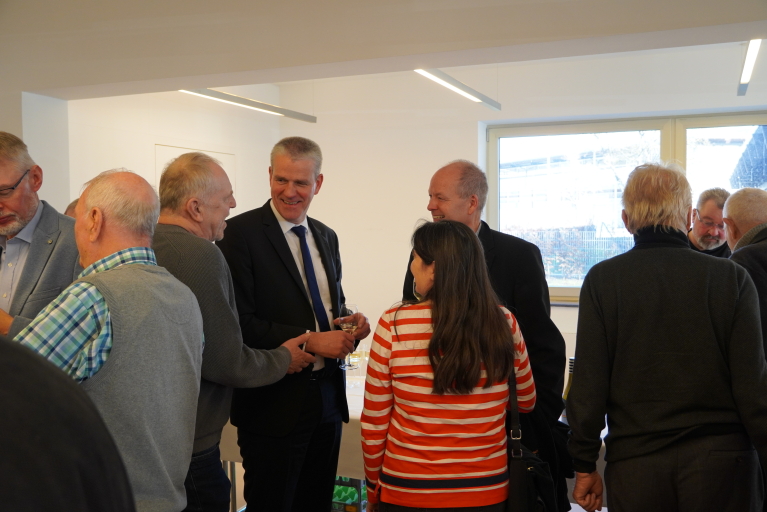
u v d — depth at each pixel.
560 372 2.04
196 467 1.75
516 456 1.60
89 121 4.85
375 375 1.61
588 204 6.36
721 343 1.57
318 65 3.11
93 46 3.44
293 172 2.28
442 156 6.56
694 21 2.52
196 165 1.89
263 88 6.83
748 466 1.56
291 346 2.06
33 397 0.31
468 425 1.55
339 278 2.63
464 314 1.52
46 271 1.86
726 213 2.45
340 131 6.90
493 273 2.08
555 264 6.50
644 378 1.60
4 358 0.31
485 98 5.35
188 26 3.28
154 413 1.30
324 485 2.39
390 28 2.96
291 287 2.28
